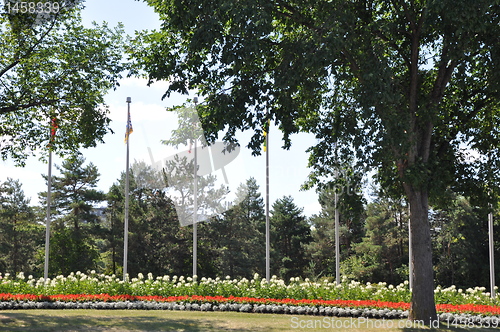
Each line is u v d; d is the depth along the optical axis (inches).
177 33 488.4
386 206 1702.8
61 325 458.0
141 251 1590.8
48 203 887.7
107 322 486.9
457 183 534.9
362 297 640.4
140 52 509.0
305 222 2020.2
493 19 436.1
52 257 1646.2
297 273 1946.4
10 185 1893.5
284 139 476.4
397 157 426.6
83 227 1690.5
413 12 481.4
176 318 531.5
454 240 1658.5
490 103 532.7
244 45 397.1
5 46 604.4
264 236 1845.5
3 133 651.5
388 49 507.5
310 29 412.8
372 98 403.9
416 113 464.4
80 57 611.5
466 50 433.4
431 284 476.7
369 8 480.4
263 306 614.2
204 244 1612.9
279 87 424.8
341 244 1932.8
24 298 677.3
